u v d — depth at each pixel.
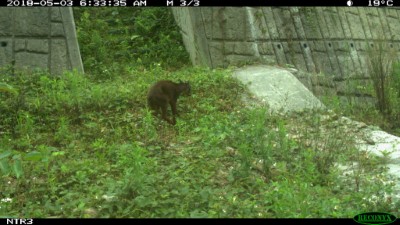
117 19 16.88
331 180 7.54
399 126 12.54
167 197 6.52
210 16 14.89
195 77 12.70
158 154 8.65
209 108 11.02
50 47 13.23
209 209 6.30
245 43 15.07
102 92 11.18
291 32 16.31
